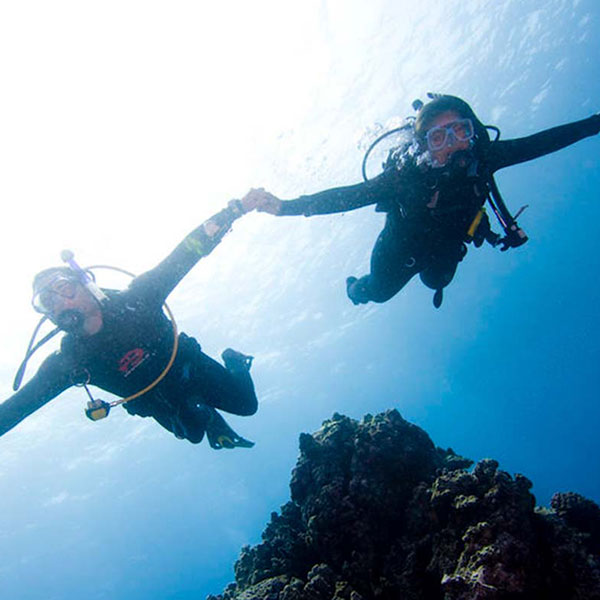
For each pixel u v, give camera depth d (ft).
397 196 11.99
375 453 14.90
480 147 11.48
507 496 11.85
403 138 12.46
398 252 13.05
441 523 12.89
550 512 12.51
